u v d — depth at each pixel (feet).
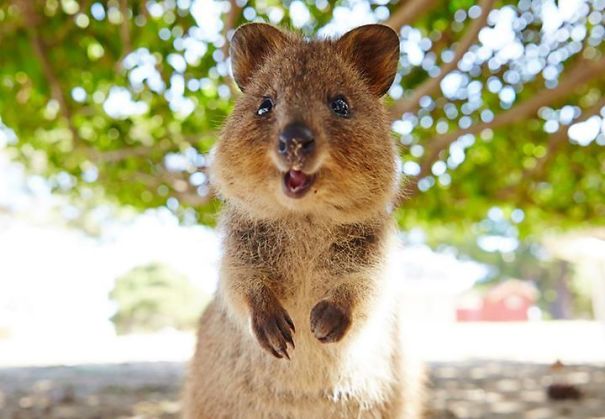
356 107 0.98
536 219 3.16
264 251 1.04
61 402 2.41
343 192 0.93
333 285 1.02
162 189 2.63
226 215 1.08
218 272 1.09
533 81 2.24
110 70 2.16
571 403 2.36
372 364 1.09
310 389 1.07
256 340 0.98
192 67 2.13
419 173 2.15
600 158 2.65
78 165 2.77
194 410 1.19
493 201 2.78
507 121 2.00
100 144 2.48
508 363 3.86
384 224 1.05
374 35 1.09
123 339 7.38
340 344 1.02
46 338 7.85
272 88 0.98
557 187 2.86
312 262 1.03
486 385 2.92
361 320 1.01
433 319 12.73
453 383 3.00
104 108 2.35
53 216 10.27
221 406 1.14
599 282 7.51
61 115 2.33
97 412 2.21
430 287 12.85
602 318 7.59
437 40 2.12
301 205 0.94
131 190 2.80
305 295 1.04
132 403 2.40
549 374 3.23
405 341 1.18
